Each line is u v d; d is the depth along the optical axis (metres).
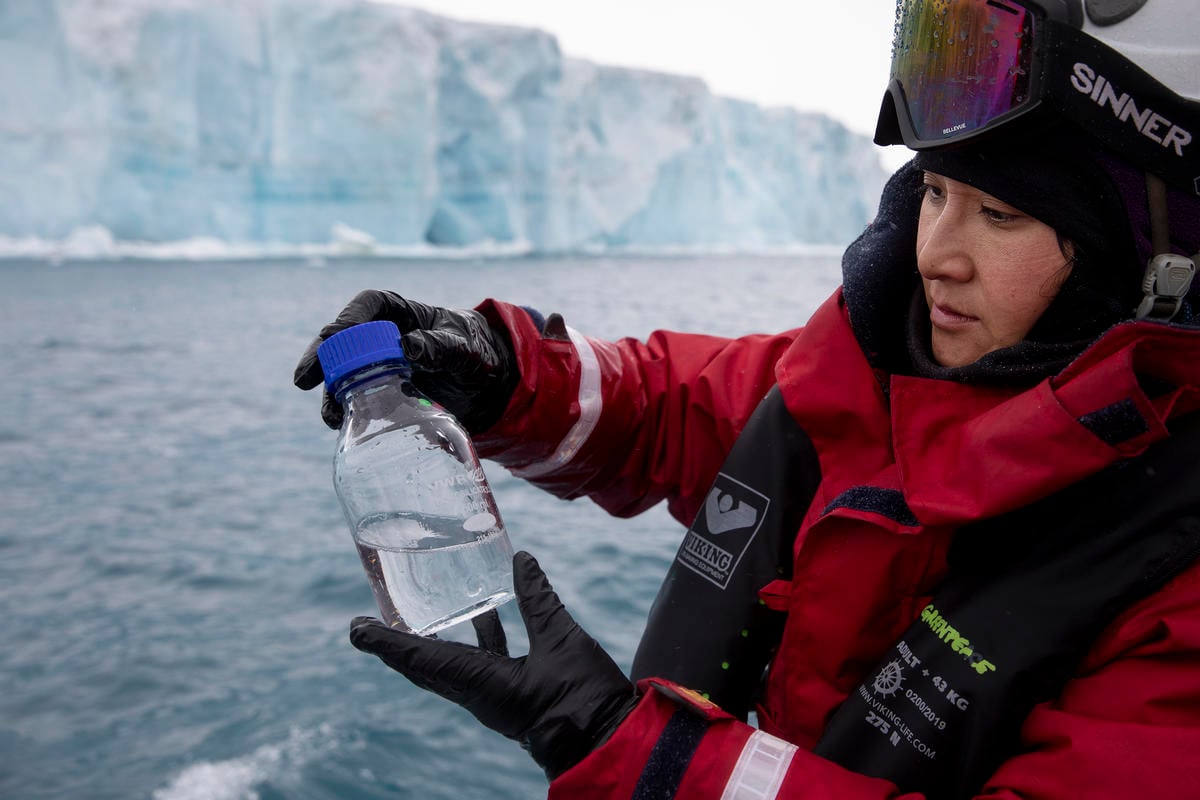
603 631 3.49
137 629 3.72
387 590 0.73
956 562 0.67
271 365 10.80
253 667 3.39
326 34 28.41
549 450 0.95
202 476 6.00
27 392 8.93
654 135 35.19
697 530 0.85
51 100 25.89
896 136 0.77
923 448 0.67
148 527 4.96
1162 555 0.59
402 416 0.74
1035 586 0.62
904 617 0.70
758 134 39.84
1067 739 0.58
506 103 31.28
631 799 0.64
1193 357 0.58
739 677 0.81
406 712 3.06
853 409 0.75
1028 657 0.60
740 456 0.84
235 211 29.84
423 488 0.74
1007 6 0.58
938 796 0.64
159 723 3.02
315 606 3.95
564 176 34.09
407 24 29.19
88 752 2.87
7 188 26.16
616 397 0.97
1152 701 0.57
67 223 27.28
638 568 4.10
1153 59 0.56
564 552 4.29
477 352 0.86
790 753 0.63
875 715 0.67
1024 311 0.63
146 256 28.38
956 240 0.63
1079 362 0.58
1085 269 0.61
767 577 0.80
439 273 25.84
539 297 18.77
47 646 3.57
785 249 41.50
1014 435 0.60
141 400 8.61
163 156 27.47
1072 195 0.59
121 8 26.08
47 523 5.03
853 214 43.91
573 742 0.67
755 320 14.66
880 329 0.74
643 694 0.70
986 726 0.62
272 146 29.12
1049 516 0.63
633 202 35.25
